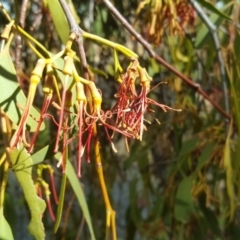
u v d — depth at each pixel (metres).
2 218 0.32
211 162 0.60
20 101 0.28
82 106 0.26
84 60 0.28
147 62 0.68
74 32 0.28
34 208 0.31
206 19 0.51
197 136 0.56
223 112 0.52
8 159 0.31
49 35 0.60
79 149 0.26
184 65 0.66
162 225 0.64
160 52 0.69
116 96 0.28
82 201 0.38
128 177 0.92
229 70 0.53
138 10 0.49
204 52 0.77
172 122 0.66
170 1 0.48
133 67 0.28
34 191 0.31
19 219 0.85
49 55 0.30
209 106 0.80
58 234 0.75
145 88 0.28
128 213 0.68
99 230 0.72
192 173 0.54
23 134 0.25
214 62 0.70
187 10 0.51
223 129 0.56
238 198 0.50
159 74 0.73
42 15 0.55
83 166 0.71
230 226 0.62
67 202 0.74
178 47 0.63
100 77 0.72
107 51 0.70
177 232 0.62
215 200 0.59
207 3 0.44
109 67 0.71
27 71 0.66
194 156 0.60
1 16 0.67
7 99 0.28
